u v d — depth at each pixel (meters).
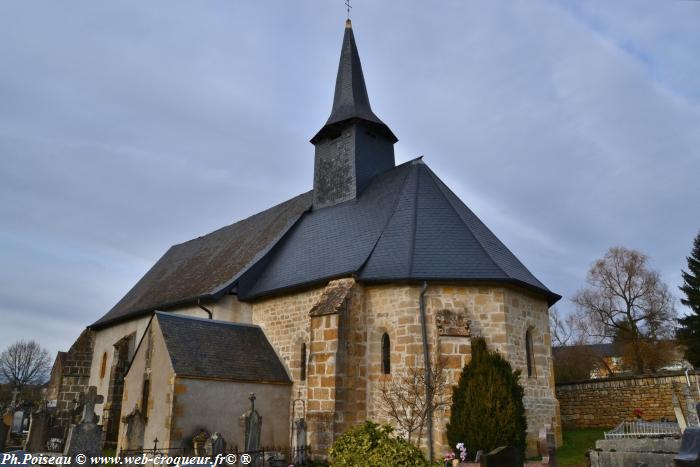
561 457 14.59
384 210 18.84
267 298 19.36
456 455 13.39
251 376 16.66
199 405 15.27
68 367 27.41
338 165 22.05
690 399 14.09
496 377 13.77
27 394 62.88
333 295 15.99
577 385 20.98
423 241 16.84
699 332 32.41
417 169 20.00
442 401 14.27
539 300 17.48
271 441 16.48
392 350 15.55
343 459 10.06
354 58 24.08
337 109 23.14
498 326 15.34
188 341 16.52
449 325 14.71
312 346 15.66
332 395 14.78
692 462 7.13
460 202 20.00
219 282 21.28
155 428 15.38
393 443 10.30
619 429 15.12
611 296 39.66
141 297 27.58
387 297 16.00
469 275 15.55
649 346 37.38
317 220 21.56
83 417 14.24
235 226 28.27
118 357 24.00
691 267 34.94
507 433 13.19
